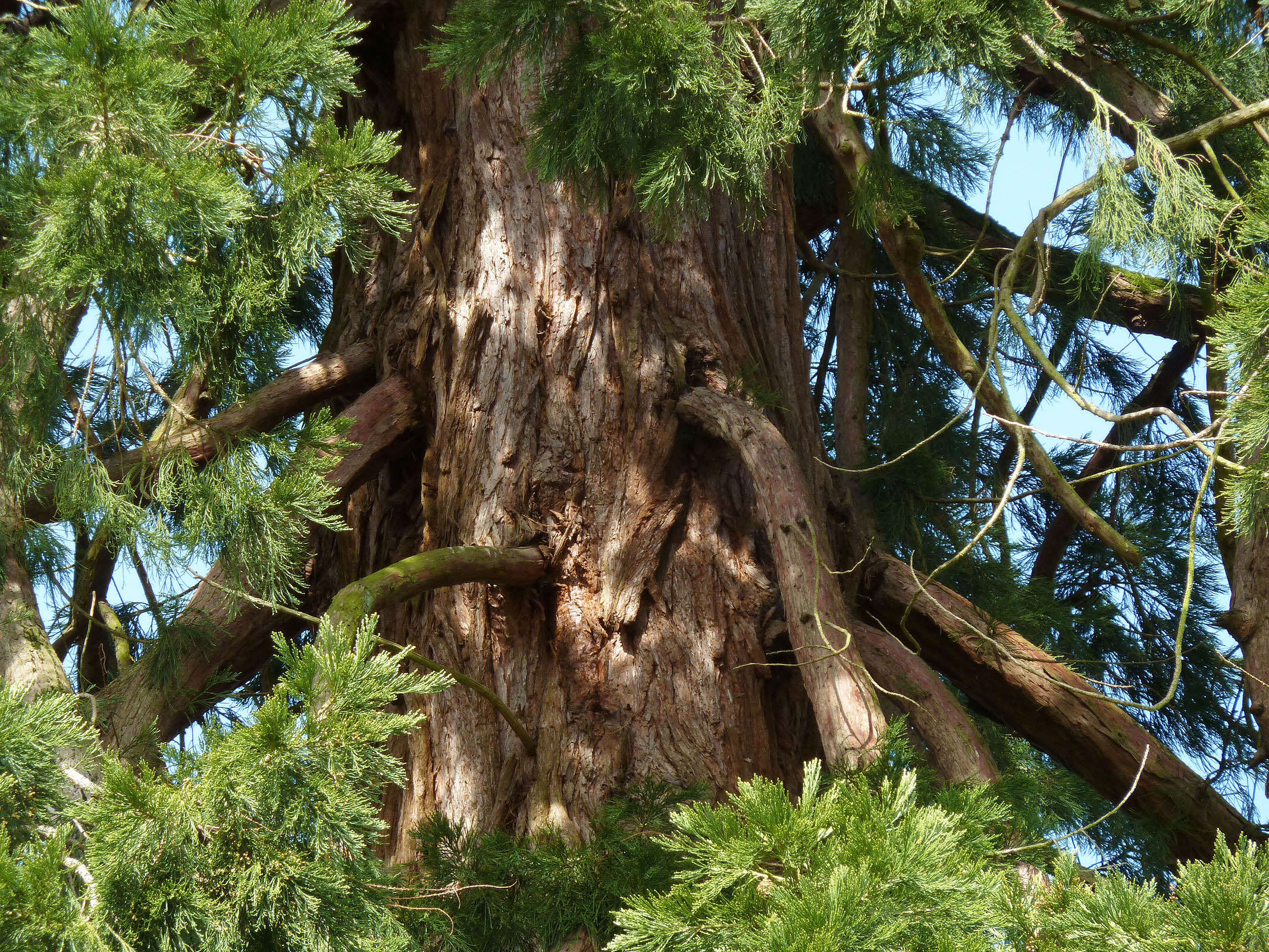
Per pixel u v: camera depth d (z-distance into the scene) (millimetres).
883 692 7332
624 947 3830
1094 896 3771
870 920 3613
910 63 5609
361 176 5457
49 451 6355
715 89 6230
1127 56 9734
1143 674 12539
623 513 8266
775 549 7574
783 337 9586
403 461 9188
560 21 6215
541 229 9016
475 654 8125
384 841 7844
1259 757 8945
